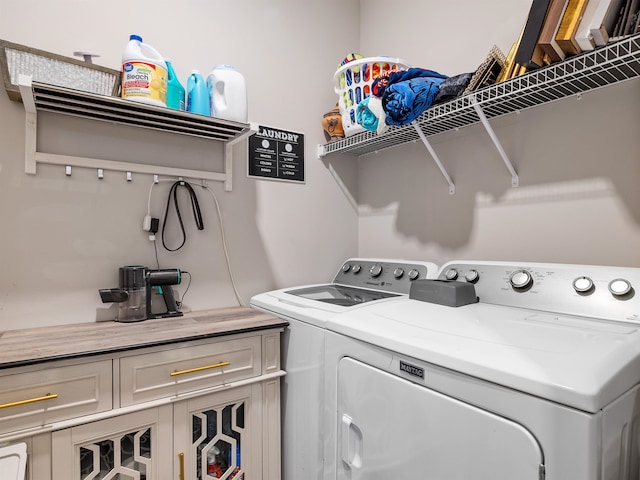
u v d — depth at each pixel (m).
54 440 1.05
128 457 1.18
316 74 2.16
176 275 1.58
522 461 0.73
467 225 1.75
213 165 1.80
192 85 1.51
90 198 1.50
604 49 1.01
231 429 1.38
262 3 1.96
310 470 1.36
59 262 1.44
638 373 0.78
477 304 1.29
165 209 1.67
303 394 1.40
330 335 1.25
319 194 2.17
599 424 0.66
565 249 1.41
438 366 0.89
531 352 0.80
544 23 1.07
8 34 1.35
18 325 1.36
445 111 1.47
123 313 1.49
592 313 1.07
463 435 0.83
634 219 1.24
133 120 1.48
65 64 1.32
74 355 1.07
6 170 1.35
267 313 1.66
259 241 1.94
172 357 1.24
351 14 2.33
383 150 2.18
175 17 1.69
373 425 1.06
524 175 1.53
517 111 1.54
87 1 1.49
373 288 1.82
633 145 1.24
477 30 1.72
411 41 2.04
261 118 1.95
